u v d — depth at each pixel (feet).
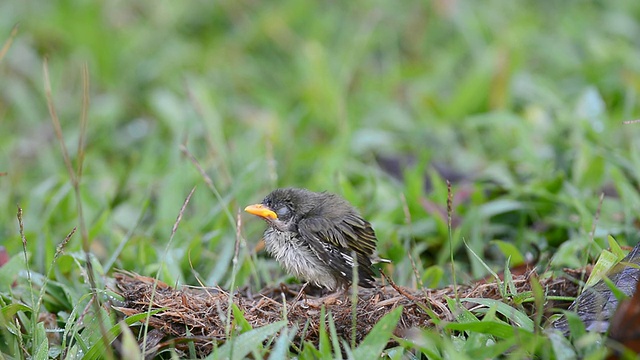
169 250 32.48
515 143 45.37
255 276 30.66
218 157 39.86
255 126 48.65
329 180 40.14
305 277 28.91
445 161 45.16
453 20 58.95
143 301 26.73
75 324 26.55
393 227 35.58
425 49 58.08
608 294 24.84
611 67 51.31
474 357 22.81
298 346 25.80
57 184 40.70
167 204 37.86
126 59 57.47
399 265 32.45
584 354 22.20
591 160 38.17
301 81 53.21
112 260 31.09
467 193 37.06
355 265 25.34
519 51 50.03
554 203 36.22
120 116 53.21
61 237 36.06
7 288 29.68
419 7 60.18
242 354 23.04
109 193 40.96
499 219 36.73
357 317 26.23
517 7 61.82
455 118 49.39
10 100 53.57
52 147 48.37
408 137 48.49
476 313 26.45
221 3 62.28
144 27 60.08
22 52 56.65
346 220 28.66
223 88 55.26
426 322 25.95
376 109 51.39
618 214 35.19
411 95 52.11
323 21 59.31
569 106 48.14
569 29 57.16
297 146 46.98
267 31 58.95
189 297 26.66
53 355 26.25
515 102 50.96
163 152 47.50
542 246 33.47
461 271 33.04
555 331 23.29
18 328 25.63
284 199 29.22
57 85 53.98
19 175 44.55
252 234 35.70
